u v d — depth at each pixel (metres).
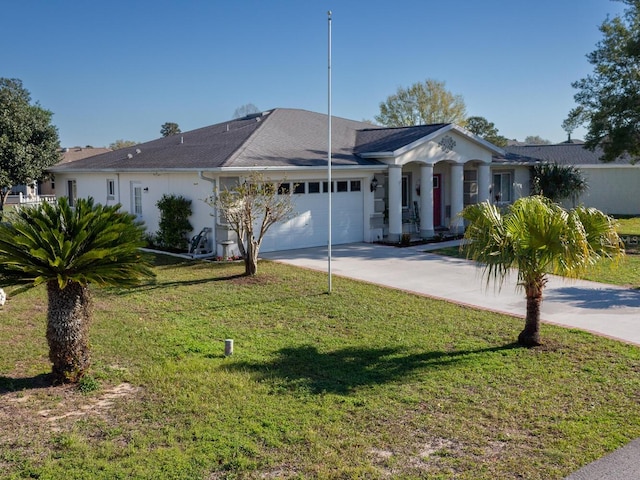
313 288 13.62
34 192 48.00
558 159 33.72
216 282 14.26
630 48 20.98
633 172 31.84
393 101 59.50
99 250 7.56
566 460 5.79
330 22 13.28
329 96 13.31
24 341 9.45
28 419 6.58
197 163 18.30
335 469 5.55
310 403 7.08
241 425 6.45
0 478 5.31
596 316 11.27
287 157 19.14
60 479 5.32
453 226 23.45
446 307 11.93
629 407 7.03
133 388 7.54
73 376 7.63
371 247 20.19
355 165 20.03
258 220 18.38
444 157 22.50
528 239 8.73
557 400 7.23
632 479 5.45
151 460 5.67
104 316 11.05
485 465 5.68
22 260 7.40
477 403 7.14
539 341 9.40
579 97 22.91
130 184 22.17
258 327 10.48
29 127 29.03
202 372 8.09
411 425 6.54
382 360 8.70
